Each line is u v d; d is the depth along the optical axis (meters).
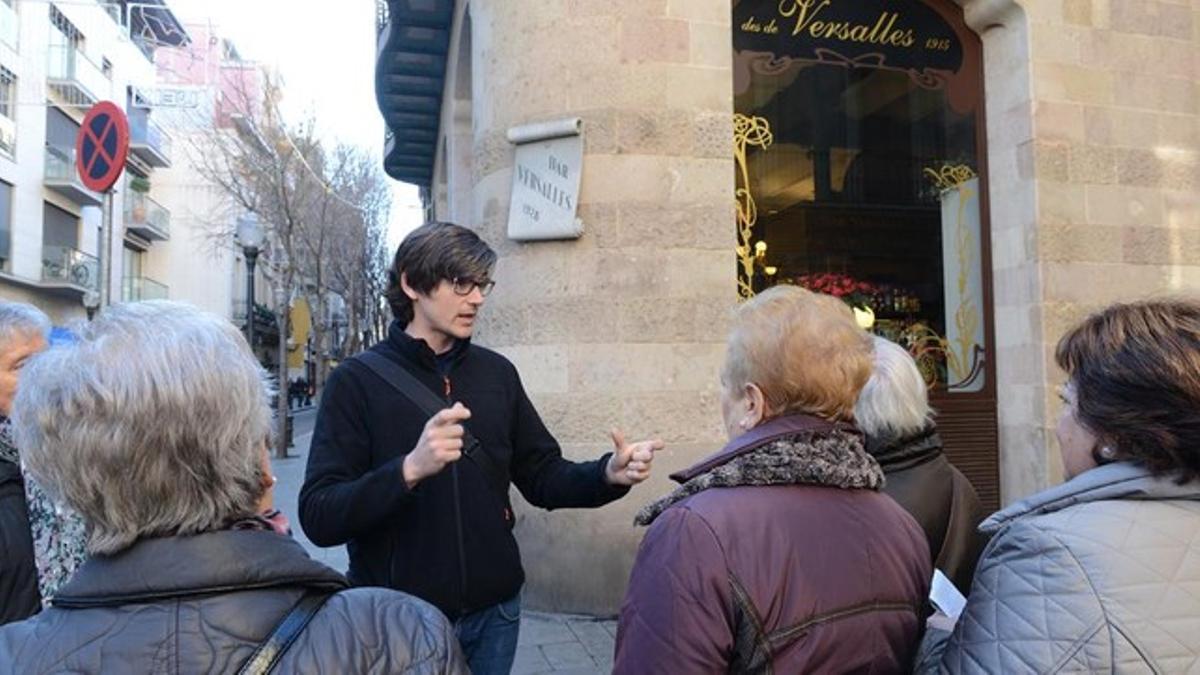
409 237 2.50
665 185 5.58
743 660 1.49
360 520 2.11
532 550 5.57
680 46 5.66
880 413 2.41
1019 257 6.37
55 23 31.41
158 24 41.53
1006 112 6.53
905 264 6.78
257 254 15.53
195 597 1.05
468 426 2.48
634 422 5.45
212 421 1.11
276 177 24.80
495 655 2.50
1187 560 1.27
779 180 6.59
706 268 5.59
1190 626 1.21
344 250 30.56
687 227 5.59
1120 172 6.43
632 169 5.57
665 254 5.55
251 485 1.17
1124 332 1.45
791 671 1.46
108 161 8.01
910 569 1.66
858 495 1.68
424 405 2.41
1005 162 6.54
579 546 5.45
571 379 5.52
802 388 1.68
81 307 35.09
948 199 6.89
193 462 1.09
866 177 6.76
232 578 1.06
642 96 5.60
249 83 32.69
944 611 2.08
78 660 0.99
